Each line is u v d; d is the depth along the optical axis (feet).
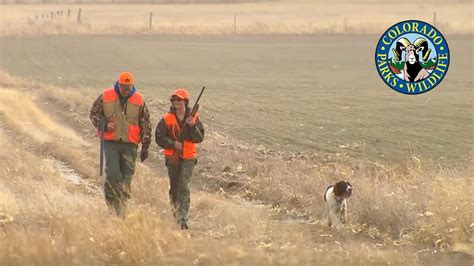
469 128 294.46
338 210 138.00
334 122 311.88
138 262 87.15
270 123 307.78
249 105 369.91
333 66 615.98
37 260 84.64
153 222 97.50
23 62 633.61
